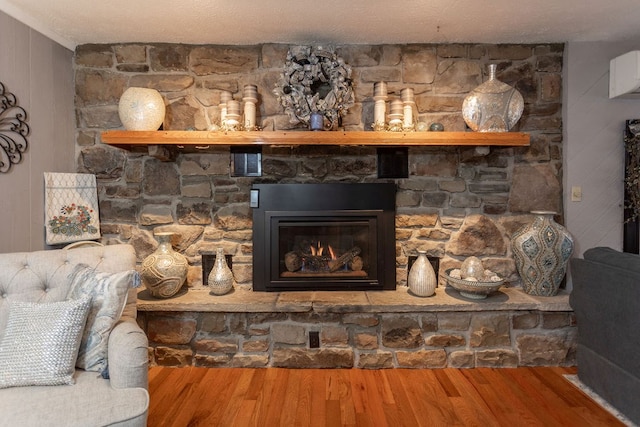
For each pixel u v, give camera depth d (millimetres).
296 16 2293
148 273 2486
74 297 1681
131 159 2764
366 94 2762
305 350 2475
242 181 2799
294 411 2014
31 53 2348
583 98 2715
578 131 2721
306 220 2754
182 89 2732
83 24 2404
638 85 2479
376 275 2744
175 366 2484
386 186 2770
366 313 2463
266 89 2738
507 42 2717
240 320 2475
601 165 2732
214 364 2484
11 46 2205
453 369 2461
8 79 2193
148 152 2574
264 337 2482
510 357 2471
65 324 1525
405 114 2590
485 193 2785
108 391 1440
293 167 2799
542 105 2752
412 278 2609
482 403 2078
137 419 1352
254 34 2564
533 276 2572
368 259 2795
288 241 2879
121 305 1692
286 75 2672
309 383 2295
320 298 2557
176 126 2734
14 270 1739
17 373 1434
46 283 1778
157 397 2141
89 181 2713
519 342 2465
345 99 2691
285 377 2369
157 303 2438
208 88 2742
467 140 2443
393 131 2529
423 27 2463
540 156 2764
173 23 2393
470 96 2570
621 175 2730
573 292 2285
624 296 1853
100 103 2732
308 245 2910
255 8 2193
